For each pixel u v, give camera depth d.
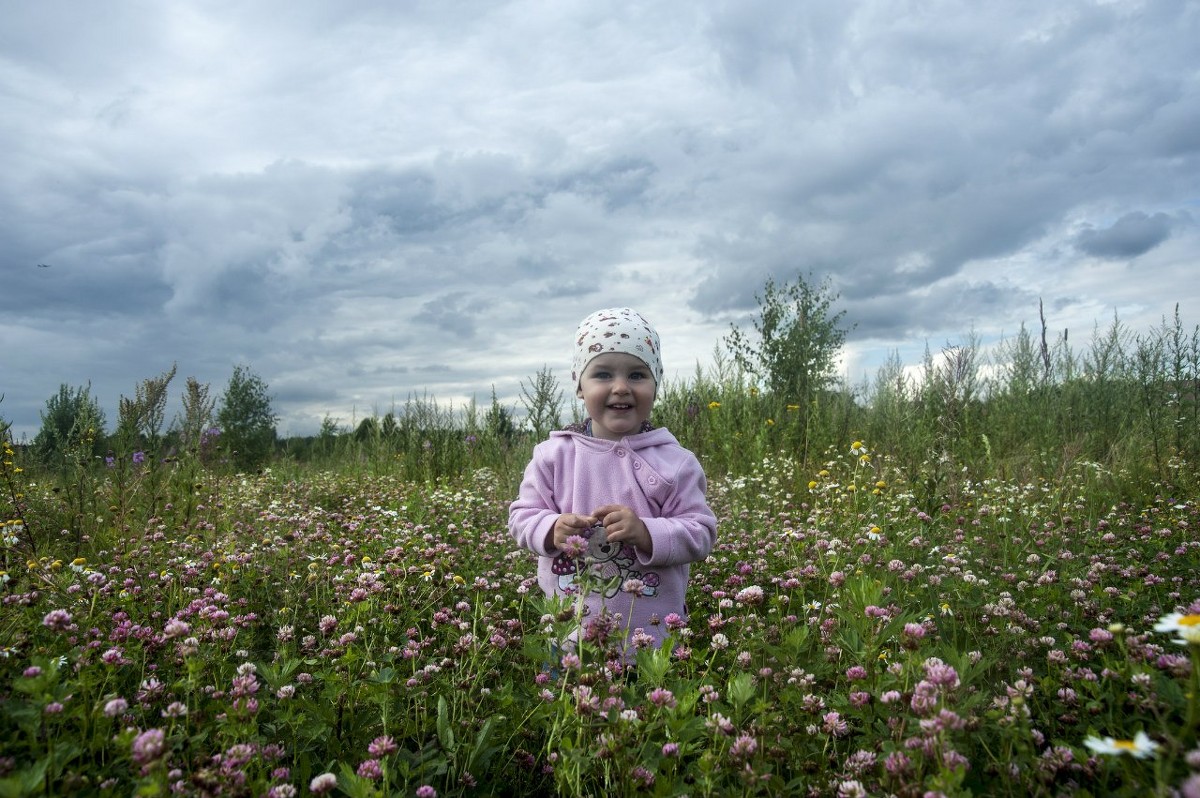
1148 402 9.41
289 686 2.36
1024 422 10.17
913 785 1.72
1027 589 3.58
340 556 4.43
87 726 2.10
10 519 5.62
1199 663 1.67
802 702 2.31
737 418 10.59
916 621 2.90
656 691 2.12
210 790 1.76
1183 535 4.93
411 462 11.17
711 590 3.75
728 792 1.93
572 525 3.06
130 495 6.36
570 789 2.04
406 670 2.85
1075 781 1.88
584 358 3.57
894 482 6.90
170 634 2.55
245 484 8.78
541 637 2.68
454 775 2.18
